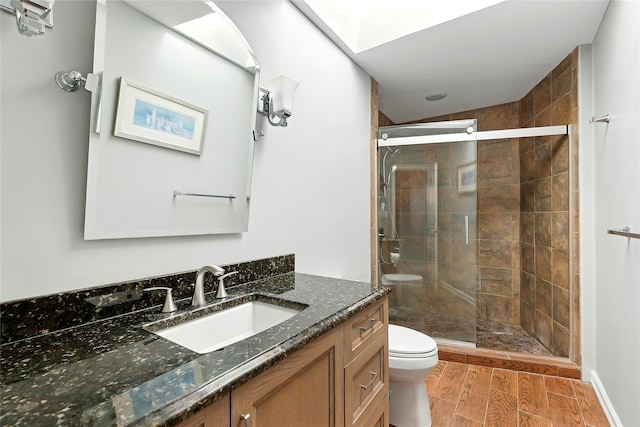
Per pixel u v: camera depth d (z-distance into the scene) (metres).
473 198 2.55
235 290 1.22
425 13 1.89
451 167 2.62
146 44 0.96
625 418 1.48
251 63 1.33
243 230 1.33
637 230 1.32
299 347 0.75
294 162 1.67
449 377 2.14
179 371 0.59
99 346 0.71
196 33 1.11
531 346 2.54
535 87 2.76
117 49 0.89
